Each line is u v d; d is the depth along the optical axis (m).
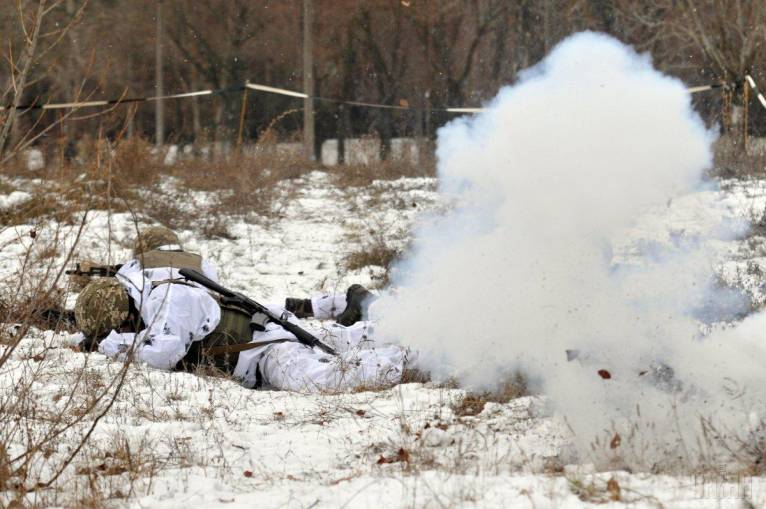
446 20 109.19
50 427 17.48
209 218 47.19
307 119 94.62
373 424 18.16
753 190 50.59
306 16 97.50
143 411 19.03
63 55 50.62
